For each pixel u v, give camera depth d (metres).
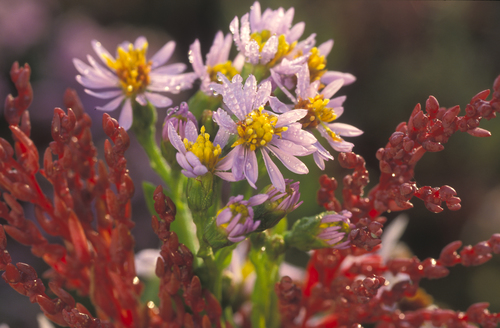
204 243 0.26
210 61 0.28
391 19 0.97
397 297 0.27
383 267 0.28
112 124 0.26
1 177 0.27
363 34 0.97
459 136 0.87
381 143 0.90
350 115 0.92
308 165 0.71
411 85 0.94
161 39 0.85
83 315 0.26
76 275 0.28
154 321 0.28
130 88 0.28
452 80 0.94
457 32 0.98
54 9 0.77
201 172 0.25
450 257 0.27
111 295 0.28
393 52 0.98
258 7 0.28
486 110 0.25
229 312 0.29
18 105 0.27
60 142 0.27
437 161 0.87
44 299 0.26
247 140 0.25
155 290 0.33
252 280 0.32
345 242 0.26
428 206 0.25
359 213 0.27
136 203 0.56
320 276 0.28
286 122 0.26
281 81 0.27
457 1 0.98
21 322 0.53
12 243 0.56
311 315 0.28
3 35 0.67
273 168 0.25
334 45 0.96
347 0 0.97
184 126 0.26
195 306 0.26
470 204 0.83
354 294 0.27
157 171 0.29
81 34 0.70
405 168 0.26
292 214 0.70
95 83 0.29
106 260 0.27
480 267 0.73
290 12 0.28
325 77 0.28
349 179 0.27
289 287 0.27
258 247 0.27
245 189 0.27
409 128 0.26
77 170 0.27
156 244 0.56
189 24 1.11
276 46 0.27
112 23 1.07
